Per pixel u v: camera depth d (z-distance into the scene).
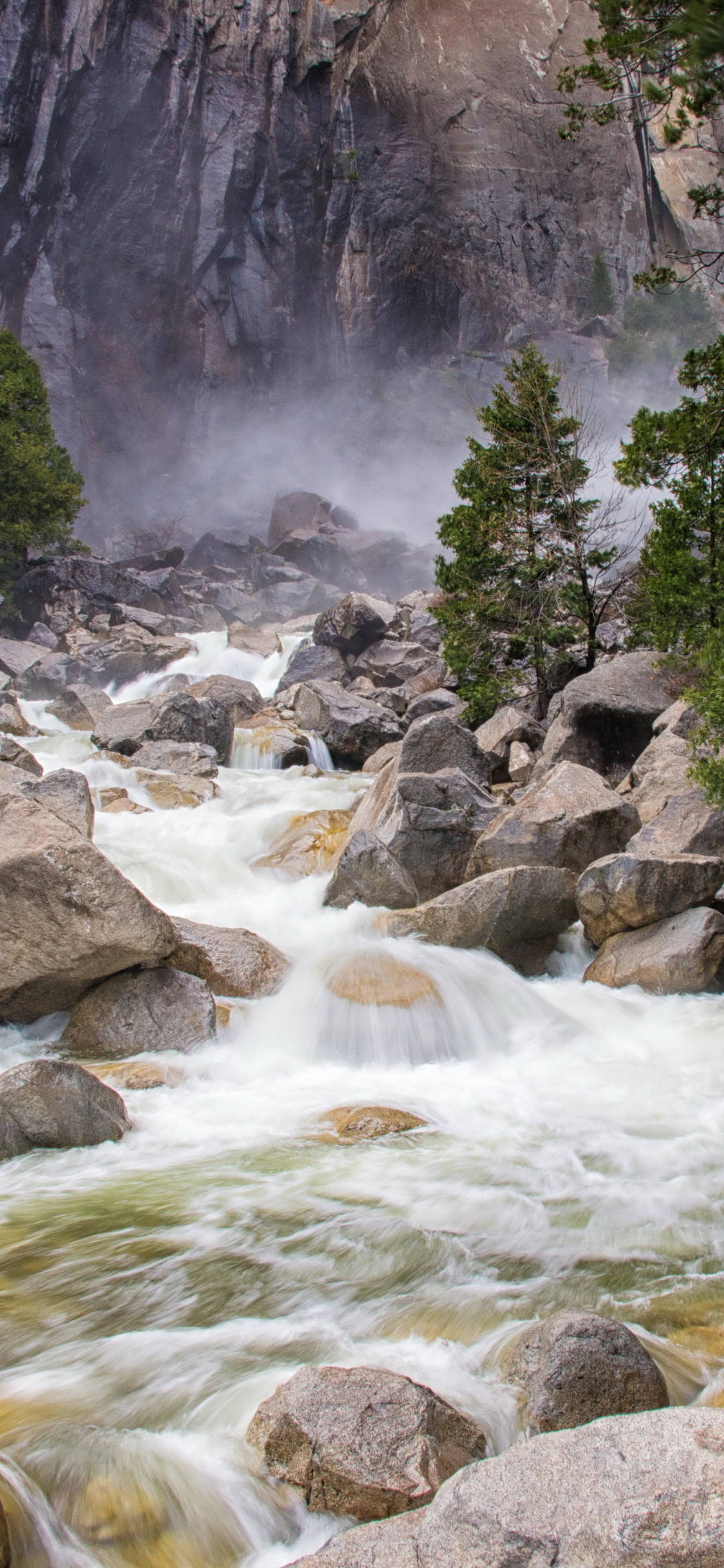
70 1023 9.23
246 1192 6.16
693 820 12.01
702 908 10.55
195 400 85.19
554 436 21.09
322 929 11.66
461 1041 9.21
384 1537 3.07
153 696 24.78
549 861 11.97
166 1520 3.54
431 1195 6.10
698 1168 6.52
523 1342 4.22
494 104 110.56
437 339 101.62
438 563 21.58
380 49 103.75
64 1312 4.83
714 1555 2.73
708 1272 5.15
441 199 104.62
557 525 21.02
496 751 18.72
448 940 10.88
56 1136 6.86
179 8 83.62
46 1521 3.47
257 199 88.94
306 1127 7.36
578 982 10.91
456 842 13.03
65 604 39.75
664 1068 8.71
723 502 15.41
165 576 42.66
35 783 12.77
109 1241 5.52
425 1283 5.06
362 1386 3.80
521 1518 2.96
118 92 79.88
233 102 87.62
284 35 91.88
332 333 95.31
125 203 81.31
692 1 11.46
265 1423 3.81
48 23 76.94
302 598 46.19
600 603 22.28
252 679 32.31
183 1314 4.81
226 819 15.77
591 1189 6.19
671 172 128.75
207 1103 7.89
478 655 21.33
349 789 18.28
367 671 28.91
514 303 106.31
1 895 8.80
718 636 12.28
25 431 39.69
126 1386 4.25
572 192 113.56
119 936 8.88
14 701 26.69
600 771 16.50
